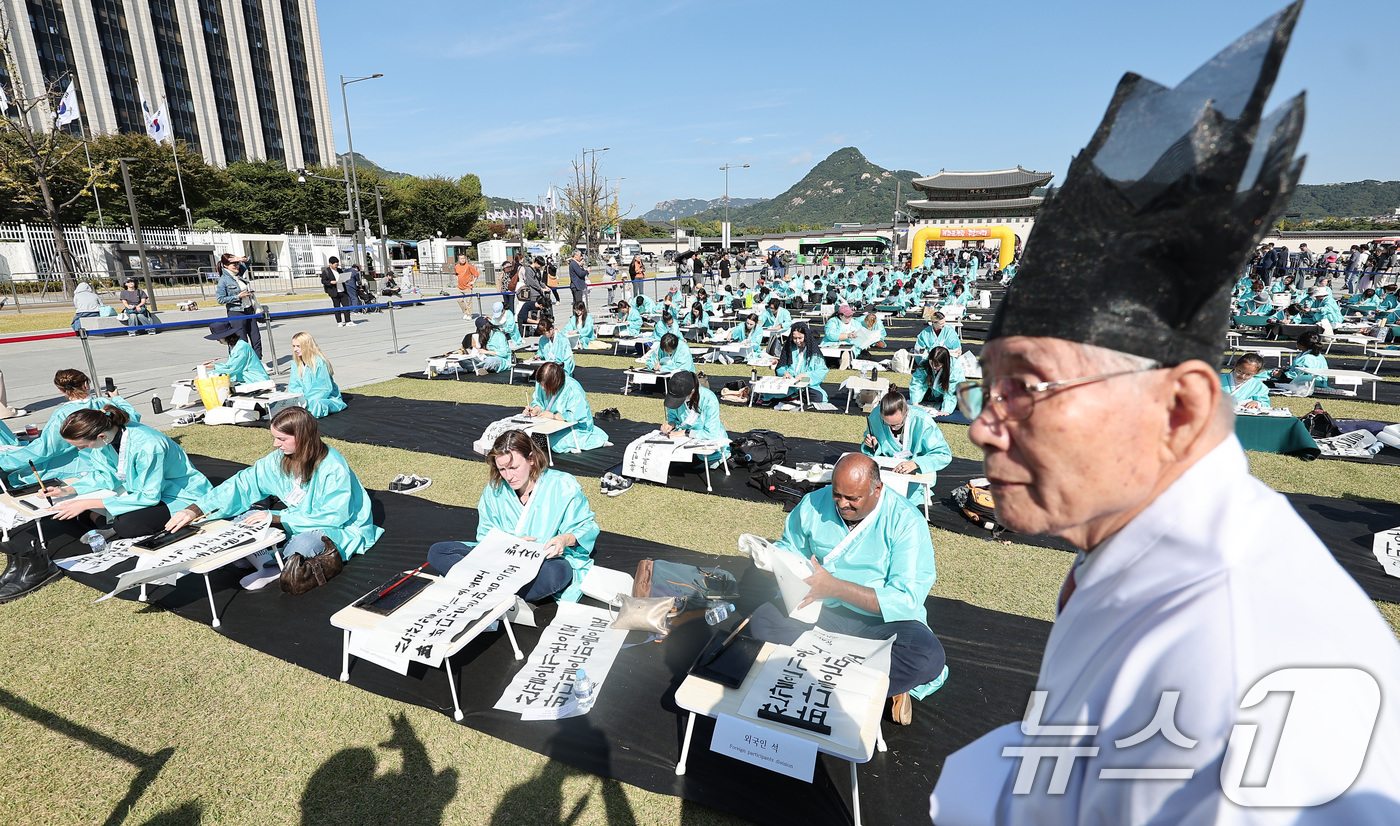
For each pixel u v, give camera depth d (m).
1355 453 6.88
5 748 3.07
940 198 66.25
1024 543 5.14
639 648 3.69
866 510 3.22
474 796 2.80
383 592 3.57
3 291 23.36
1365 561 4.76
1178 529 0.55
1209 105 0.51
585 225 53.75
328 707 3.32
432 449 7.72
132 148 40.09
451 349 14.75
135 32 51.53
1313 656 0.47
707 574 4.06
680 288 26.33
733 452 7.05
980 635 3.89
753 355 11.97
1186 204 0.50
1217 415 0.57
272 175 50.62
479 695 3.37
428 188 61.69
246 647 3.83
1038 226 0.65
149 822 2.69
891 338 16.89
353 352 14.34
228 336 10.65
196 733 3.16
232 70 59.62
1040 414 0.59
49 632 4.00
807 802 2.71
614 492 6.28
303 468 4.54
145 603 4.29
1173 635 0.52
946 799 0.75
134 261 28.16
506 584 3.56
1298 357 9.98
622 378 12.06
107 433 4.75
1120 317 0.55
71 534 5.26
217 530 4.36
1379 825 0.44
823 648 2.84
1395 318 14.77
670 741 3.05
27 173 30.88
